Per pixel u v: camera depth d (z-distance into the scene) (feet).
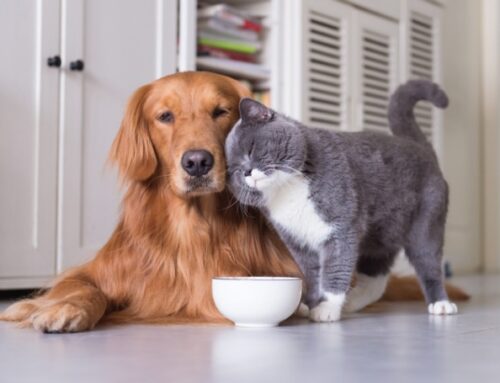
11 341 5.21
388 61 13.30
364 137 6.74
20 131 8.64
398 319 6.68
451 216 15.62
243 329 5.91
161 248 6.40
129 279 6.40
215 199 6.41
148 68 9.84
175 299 6.36
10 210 8.56
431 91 7.57
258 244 6.64
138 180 6.50
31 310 6.17
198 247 6.36
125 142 6.55
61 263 8.97
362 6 12.51
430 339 5.42
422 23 14.28
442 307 7.11
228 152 6.15
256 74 10.98
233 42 10.84
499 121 16.60
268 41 11.29
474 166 16.35
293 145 5.98
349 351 4.85
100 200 9.34
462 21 15.87
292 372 4.13
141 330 5.81
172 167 6.12
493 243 16.75
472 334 5.71
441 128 14.58
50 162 8.88
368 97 12.76
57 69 8.93
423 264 7.16
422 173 6.99
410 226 7.04
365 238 6.80
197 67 10.52
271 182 6.01
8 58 8.54
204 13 10.40
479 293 10.14
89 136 9.24
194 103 6.27
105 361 4.46
